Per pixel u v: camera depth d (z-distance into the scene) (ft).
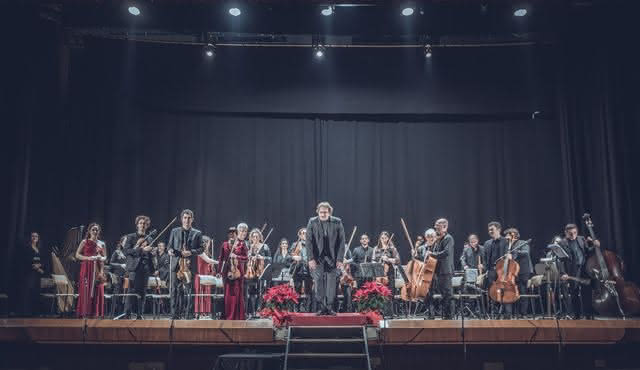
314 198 43.11
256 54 43.39
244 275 30.78
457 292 34.22
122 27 39.09
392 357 27.30
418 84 43.09
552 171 42.39
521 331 26.48
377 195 43.11
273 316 26.78
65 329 26.78
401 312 36.70
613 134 39.34
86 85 41.93
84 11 38.65
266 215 43.01
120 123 42.14
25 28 38.32
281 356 25.68
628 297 30.35
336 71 43.24
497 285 30.53
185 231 30.04
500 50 43.11
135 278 29.66
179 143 43.21
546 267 30.09
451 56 43.19
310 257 27.35
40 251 38.63
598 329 26.50
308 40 43.29
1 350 27.55
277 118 43.73
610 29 39.78
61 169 40.60
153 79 42.91
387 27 39.09
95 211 41.06
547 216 42.04
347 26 38.99
